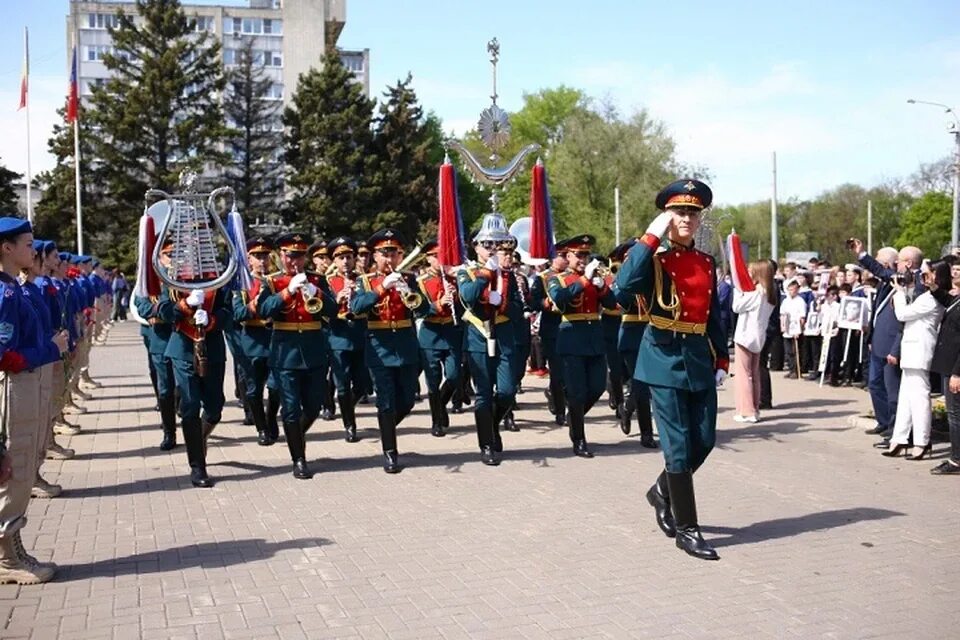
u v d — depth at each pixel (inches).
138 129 1696.6
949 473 346.6
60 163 1744.6
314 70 1956.2
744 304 470.0
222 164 1775.3
